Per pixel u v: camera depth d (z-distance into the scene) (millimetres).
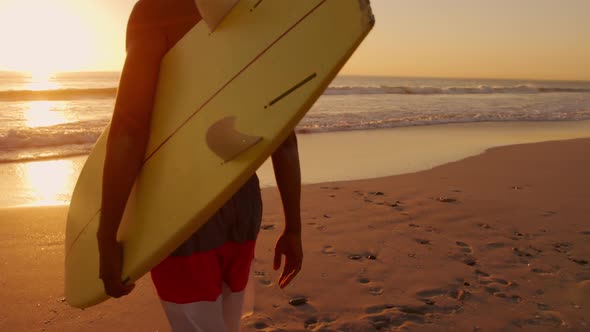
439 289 3262
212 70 991
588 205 5422
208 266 1179
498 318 2906
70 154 8516
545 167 7809
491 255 3895
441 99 28781
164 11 1074
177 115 1010
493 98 32344
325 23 848
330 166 7738
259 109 885
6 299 2979
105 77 88500
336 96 29344
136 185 1040
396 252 3896
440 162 8297
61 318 2779
